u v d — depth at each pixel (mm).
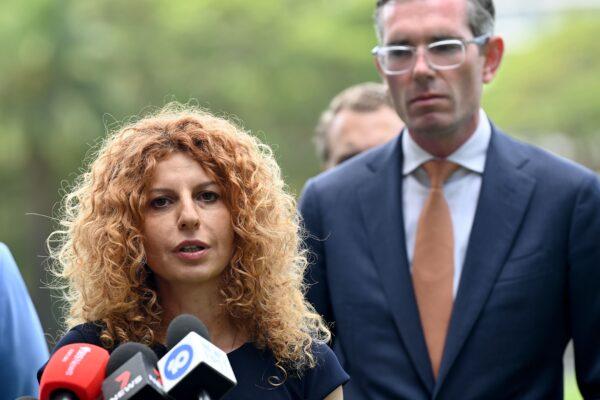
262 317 6840
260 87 62000
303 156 63875
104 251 6680
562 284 9172
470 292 9102
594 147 85750
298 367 6809
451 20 9273
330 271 9547
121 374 5738
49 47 54625
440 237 9328
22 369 8078
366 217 9555
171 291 6820
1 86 54844
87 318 6797
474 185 9422
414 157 9547
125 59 58844
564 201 9234
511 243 9172
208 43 61812
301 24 63562
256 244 6801
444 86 9227
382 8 9648
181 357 5758
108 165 6820
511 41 100562
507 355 9008
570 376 34531
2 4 54844
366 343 9273
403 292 9250
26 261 59562
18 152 56344
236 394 6707
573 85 83375
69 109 55250
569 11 89000
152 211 6691
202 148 6750
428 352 9125
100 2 59469
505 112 84812
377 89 11867
